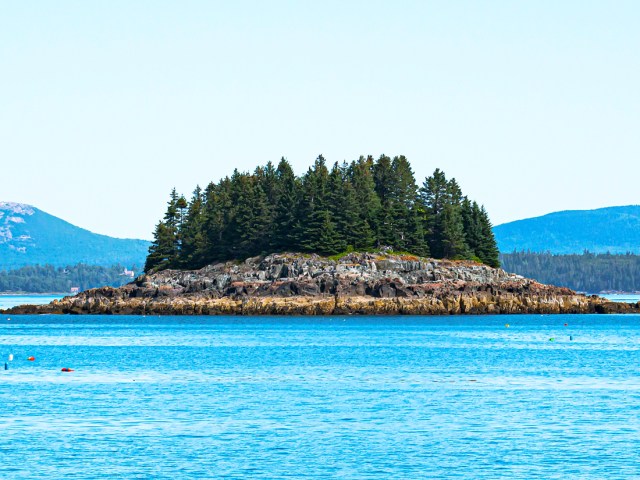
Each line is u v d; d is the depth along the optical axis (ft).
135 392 388.16
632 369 490.08
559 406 351.05
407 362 531.09
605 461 262.06
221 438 291.17
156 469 253.44
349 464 259.39
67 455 267.59
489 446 280.72
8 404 352.28
